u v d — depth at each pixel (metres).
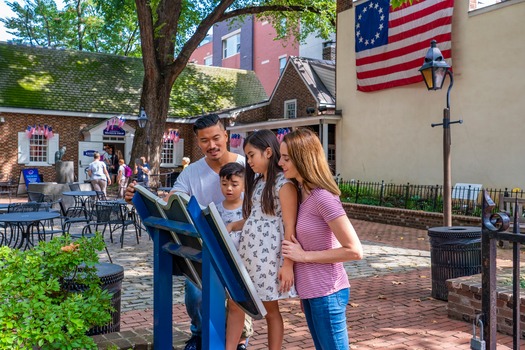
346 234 2.48
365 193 16.59
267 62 37.31
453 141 14.66
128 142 26.39
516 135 13.05
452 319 5.35
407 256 9.23
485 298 2.59
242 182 3.19
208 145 3.36
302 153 2.54
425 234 12.16
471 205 13.25
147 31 20.23
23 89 24.78
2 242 9.59
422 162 15.67
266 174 2.77
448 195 7.85
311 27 26.69
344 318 2.64
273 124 21.53
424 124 15.56
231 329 3.01
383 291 6.60
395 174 16.58
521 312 4.69
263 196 2.73
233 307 3.01
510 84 13.18
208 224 2.41
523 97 12.89
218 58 43.44
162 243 3.03
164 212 2.85
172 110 27.88
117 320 4.02
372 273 7.77
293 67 25.23
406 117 16.16
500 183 13.42
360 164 17.97
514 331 2.55
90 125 25.58
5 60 25.89
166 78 21.38
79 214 10.82
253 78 32.84
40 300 2.90
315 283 2.57
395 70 16.17
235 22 40.62
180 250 2.79
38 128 24.17
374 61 16.94
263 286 2.70
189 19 23.59
